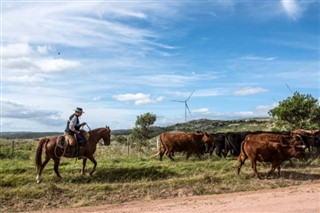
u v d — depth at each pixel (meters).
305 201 13.81
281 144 18.95
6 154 26.78
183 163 21.02
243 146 19.25
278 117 31.17
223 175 18.77
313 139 23.97
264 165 21.25
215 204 14.03
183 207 13.86
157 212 13.20
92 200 15.80
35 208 15.07
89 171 19.30
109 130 19.78
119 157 25.23
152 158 24.39
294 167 21.23
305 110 30.28
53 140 17.92
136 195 16.45
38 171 17.69
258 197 15.05
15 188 16.70
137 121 34.38
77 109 18.23
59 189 16.52
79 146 18.12
